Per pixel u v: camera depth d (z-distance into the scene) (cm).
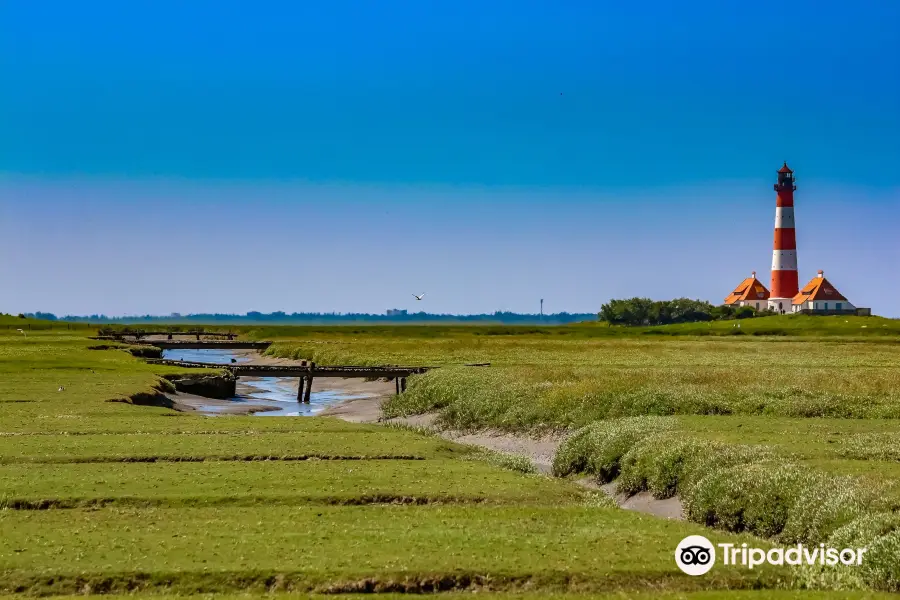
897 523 2181
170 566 1970
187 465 3084
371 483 2812
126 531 2236
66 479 2777
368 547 2128
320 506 2561
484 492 2761
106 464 3072
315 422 4447
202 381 6906
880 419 4166
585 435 3866
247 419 4509
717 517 2653
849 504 2356
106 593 1867
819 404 4406
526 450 4353
